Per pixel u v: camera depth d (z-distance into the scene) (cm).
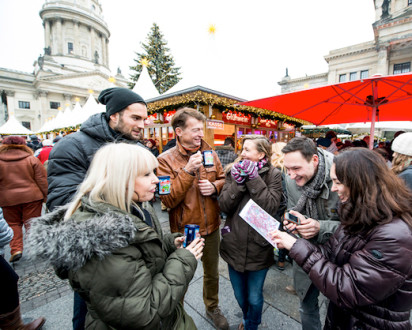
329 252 110
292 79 3019
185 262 101
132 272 78
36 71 4353
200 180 164
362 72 2434
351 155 90
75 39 4528
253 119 611
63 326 185
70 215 85
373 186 83
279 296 215
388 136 1706
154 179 99
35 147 1021
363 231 89
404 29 2061
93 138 146
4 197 284
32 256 71
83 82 4081
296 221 127
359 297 81
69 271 77
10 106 3844
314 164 129
